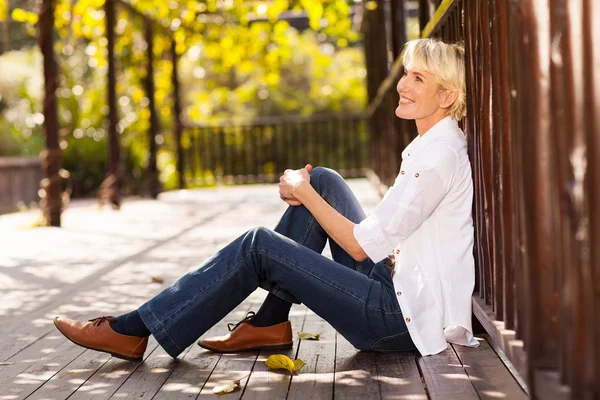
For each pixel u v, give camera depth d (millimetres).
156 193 10758
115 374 2436
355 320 2443
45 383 2367
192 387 2271
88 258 5258
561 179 1507
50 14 7234
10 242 6242
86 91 12602
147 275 4484
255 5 10312
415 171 2330
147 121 10758
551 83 1504
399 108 2455
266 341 2670
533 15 1586
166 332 2436
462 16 2773
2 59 14750
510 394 2072
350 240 2377
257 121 13617
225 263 2430
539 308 1641
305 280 2424
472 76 2549
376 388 2199
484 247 2406
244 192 11492
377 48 9344
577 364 1427
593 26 1305
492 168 2205
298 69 17000
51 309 3568
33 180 11695
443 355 2459
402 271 2426
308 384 2264
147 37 10586
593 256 1328
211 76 17891
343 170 14156
